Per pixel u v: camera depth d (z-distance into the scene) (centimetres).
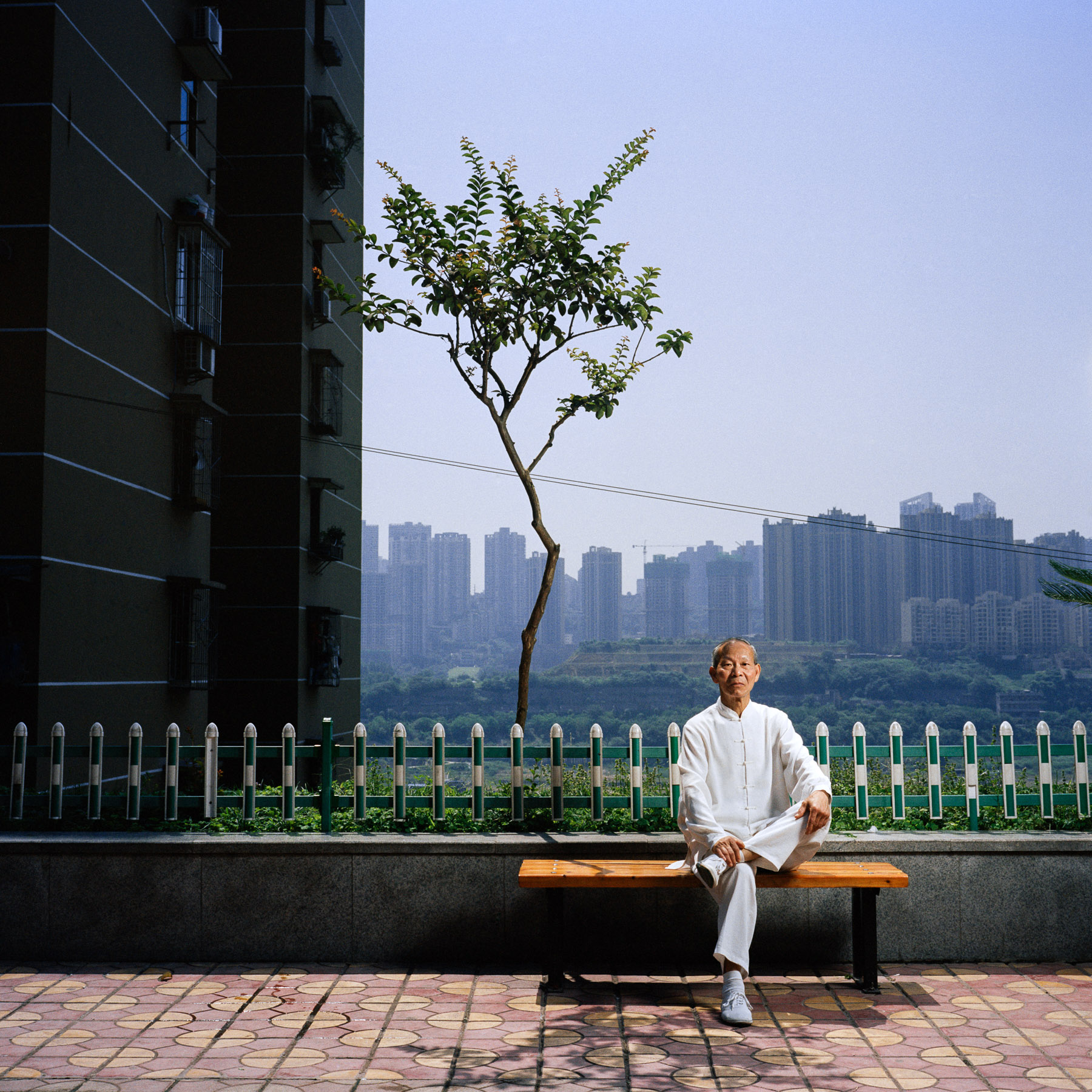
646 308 848
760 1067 439
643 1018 505
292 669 2347
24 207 1255
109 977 574
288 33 2452
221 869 608
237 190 2425
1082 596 1080
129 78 1486
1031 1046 464
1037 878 605
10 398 1238
